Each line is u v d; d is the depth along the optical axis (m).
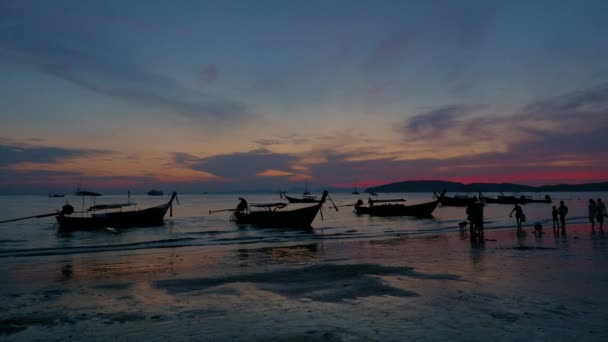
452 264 14.27
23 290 11.05
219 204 111.00
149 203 118.38
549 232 25.72
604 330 7.01
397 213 50.84
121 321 8.07
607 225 30.83
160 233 30.16
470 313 8.13
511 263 14.18
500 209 68.94
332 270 13.66
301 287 11.05
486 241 21.47
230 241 24.09
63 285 11.69
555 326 7.23
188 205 102.31
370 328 7.29
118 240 25.41
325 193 33.69
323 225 38.09
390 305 8.91
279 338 6.84
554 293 9.73
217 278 12.52
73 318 8.34
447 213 59.78
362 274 12.82
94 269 14.43
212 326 7.62
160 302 9.59
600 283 10.78
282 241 23.89
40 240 25.80
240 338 6.89
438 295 9.71
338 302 9.32
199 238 26.20
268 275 12.92
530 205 85.88
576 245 18.95
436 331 7.05
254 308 8.91
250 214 36.50
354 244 21.58
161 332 7.32
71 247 21.64
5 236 28.42
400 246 20.27
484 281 11.21
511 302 8.93
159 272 13.75
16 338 7.15
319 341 6.64
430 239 23.52
